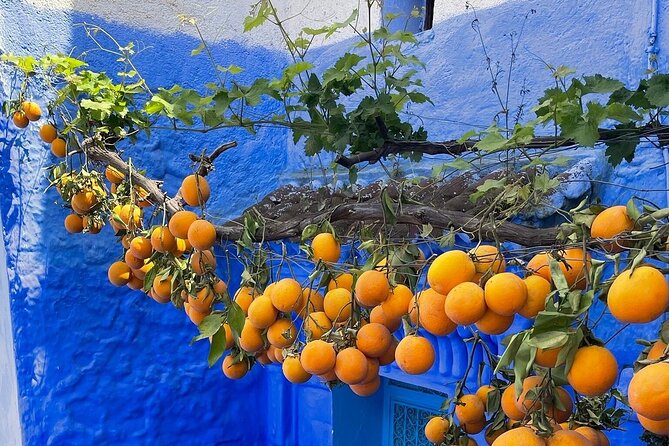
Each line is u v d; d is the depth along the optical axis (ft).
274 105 14.47
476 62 11.09
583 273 4.09
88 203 9.33
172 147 13.17
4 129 10.90
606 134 6.14
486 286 4.09
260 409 14.38
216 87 7.72
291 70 7.18
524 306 4.10
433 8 13.04
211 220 13.48
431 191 9.58
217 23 13.88
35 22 11.42
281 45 14.74
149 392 12.91
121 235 8.84
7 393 11.81
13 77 11.05
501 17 10.75
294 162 14.51
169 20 13.21
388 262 5.43
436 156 11.21
